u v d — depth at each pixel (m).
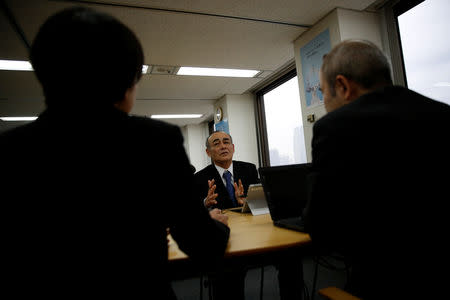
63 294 0.46
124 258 0.48
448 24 1.98
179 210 0.57
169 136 0.56
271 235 0.95
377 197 0.62
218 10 2.24
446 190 0.58
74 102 0.49
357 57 0.75
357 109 0.68
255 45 2.91
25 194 0.46
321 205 0.71
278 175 1.20
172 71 3.47
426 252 0.59
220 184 2.06
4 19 2.11
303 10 2.35
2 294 0.45
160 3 2.10
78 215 0.46
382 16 2.43
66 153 0.47
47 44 0.48
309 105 2.74
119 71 0.51
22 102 4.19
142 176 0.50
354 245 0.70
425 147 0.60
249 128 4.73
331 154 0.68
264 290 2.18
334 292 0.77
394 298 0.63
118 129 0.50
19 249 0.46
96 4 2.05
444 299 0.57
